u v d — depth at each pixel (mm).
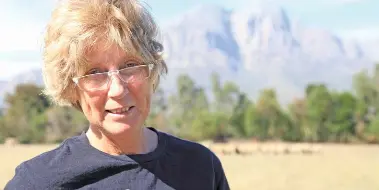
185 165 2863
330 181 26359
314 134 99625
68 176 2557
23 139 90625
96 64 2486
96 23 2414
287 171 32812
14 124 92438
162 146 2834
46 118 88938
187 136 98312
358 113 98688
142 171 2688
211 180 2947
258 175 29281
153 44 2670
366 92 102562
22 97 95438
